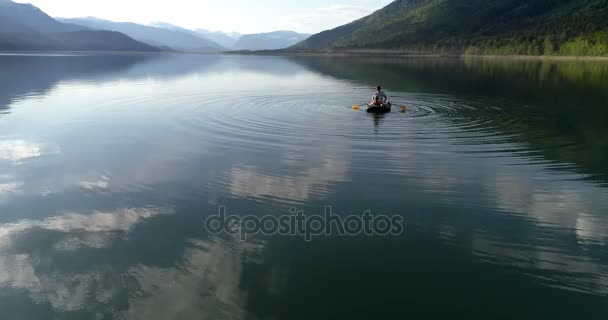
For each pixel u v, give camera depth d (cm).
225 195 1023
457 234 832
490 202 980
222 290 662
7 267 732
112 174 1171
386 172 1180
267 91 3044
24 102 2389
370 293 652
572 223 873
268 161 1282
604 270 705
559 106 2303
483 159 1297
